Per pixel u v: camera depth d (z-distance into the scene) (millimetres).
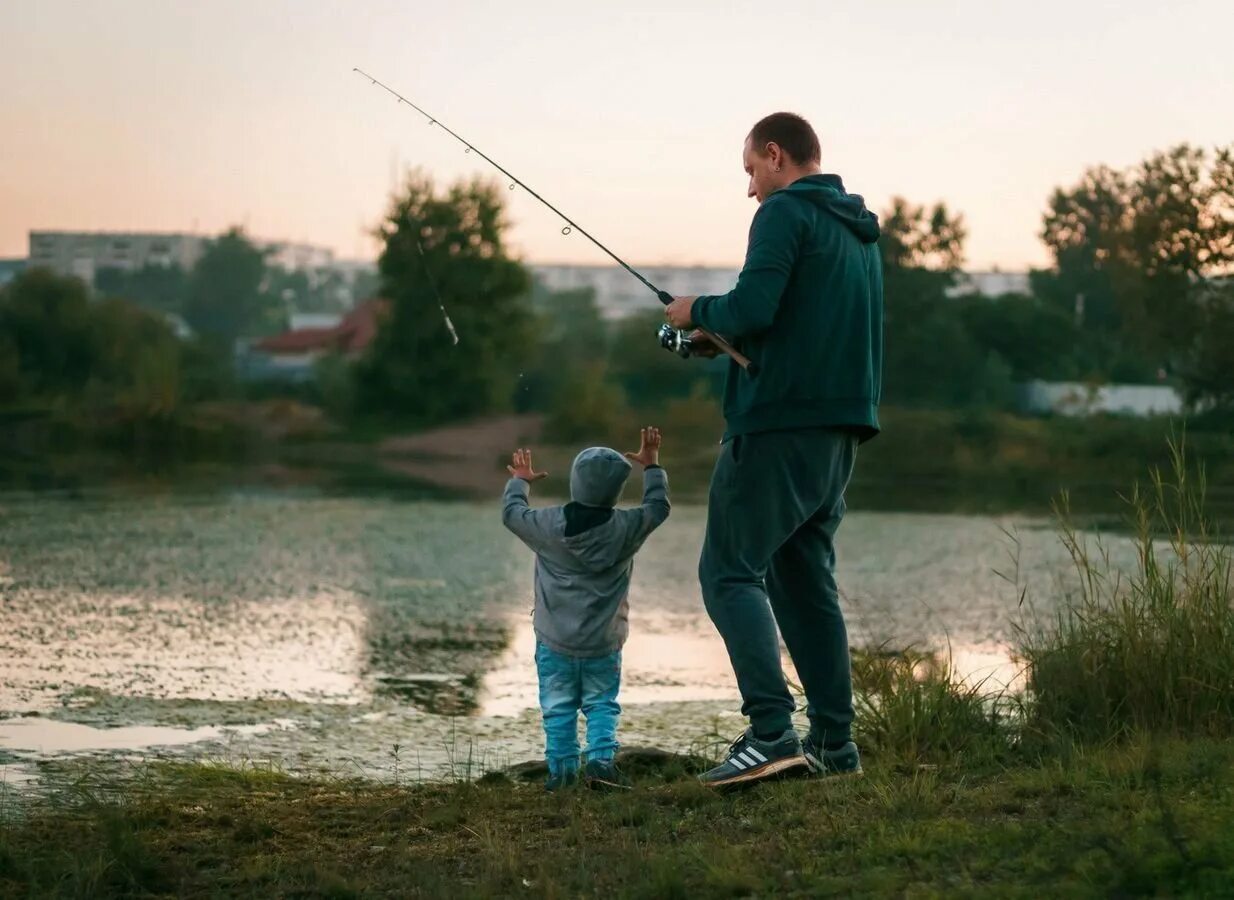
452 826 4254
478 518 17906
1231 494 22391
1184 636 5277
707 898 3203
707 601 4418
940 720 5340
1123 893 2916
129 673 7809
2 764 5621
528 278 48000
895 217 45062
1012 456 32625
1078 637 5598
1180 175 36062
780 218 4234
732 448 4344
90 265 138625
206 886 3686
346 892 3488
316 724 6625
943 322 43844
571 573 4812
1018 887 3002
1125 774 3990
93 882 3596
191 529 15898
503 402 47000
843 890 3150
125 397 42781
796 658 4633
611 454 4848
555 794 4559
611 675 4887
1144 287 36469
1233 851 3039
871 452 33375
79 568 12336
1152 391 43750
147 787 5090
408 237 46344
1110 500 23109
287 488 23656
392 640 9102
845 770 4570
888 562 13469
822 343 4262
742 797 4242
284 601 10695
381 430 44656
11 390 52062
